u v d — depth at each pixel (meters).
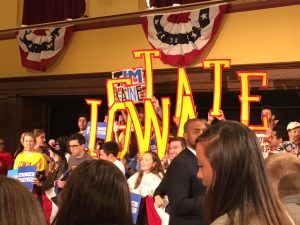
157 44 7.27
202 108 8.88
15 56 9.03
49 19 8.72
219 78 6.04
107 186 1.39
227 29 6.83
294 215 1.43
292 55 6.33
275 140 5.00
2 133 9.17
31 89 8.84
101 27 8.08
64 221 1.38
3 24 9.42
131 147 6.23
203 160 1.26
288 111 8.11
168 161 5.44
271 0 6.50
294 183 1.59
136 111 5.96
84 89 8.24
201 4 7.03
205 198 1.25
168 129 5.82
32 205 1.28
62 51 8.48
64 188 1.44
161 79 7.37
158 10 7.46
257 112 8.33
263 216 1.16
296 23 6.32
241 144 1.21
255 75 5.81
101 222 1.38
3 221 1.22
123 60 7.80
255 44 6.61
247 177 1.19
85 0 8.45
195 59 7.00
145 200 4.19
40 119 9.41
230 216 1.16
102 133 6.47
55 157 5.38
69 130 10.03
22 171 4.32
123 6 8.05
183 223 2.88
